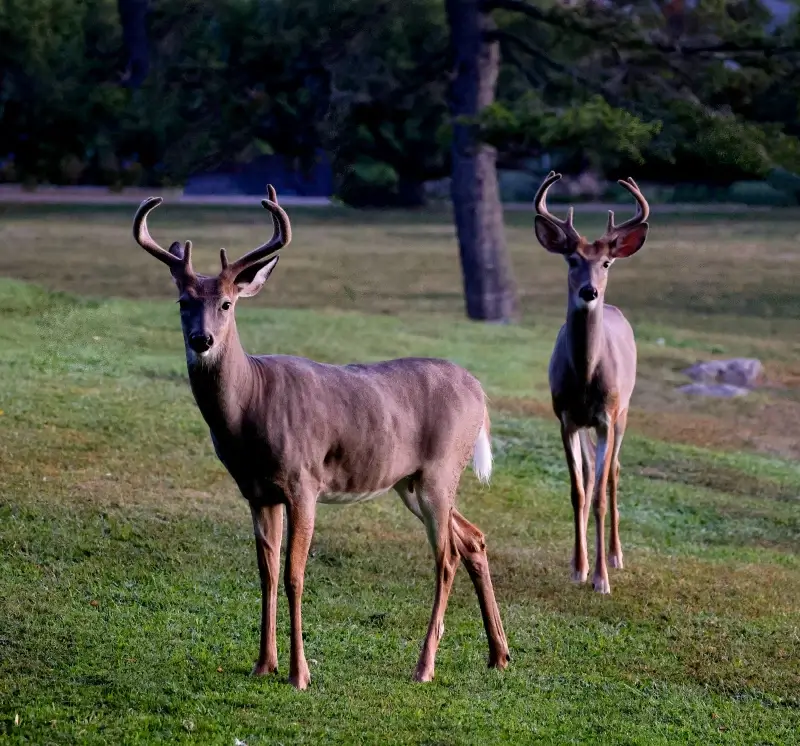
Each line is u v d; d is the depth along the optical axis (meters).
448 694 13.34
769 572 18.84
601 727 12.93
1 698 12.41
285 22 41.31
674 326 43.56
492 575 17.52
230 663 13.58
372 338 34.47
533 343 37.25
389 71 43.69
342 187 57.00
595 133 36.31
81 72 41.84
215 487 19.80
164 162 43.69
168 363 27.86
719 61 39.53
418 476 13.93
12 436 20.88
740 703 13.98
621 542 20.08
